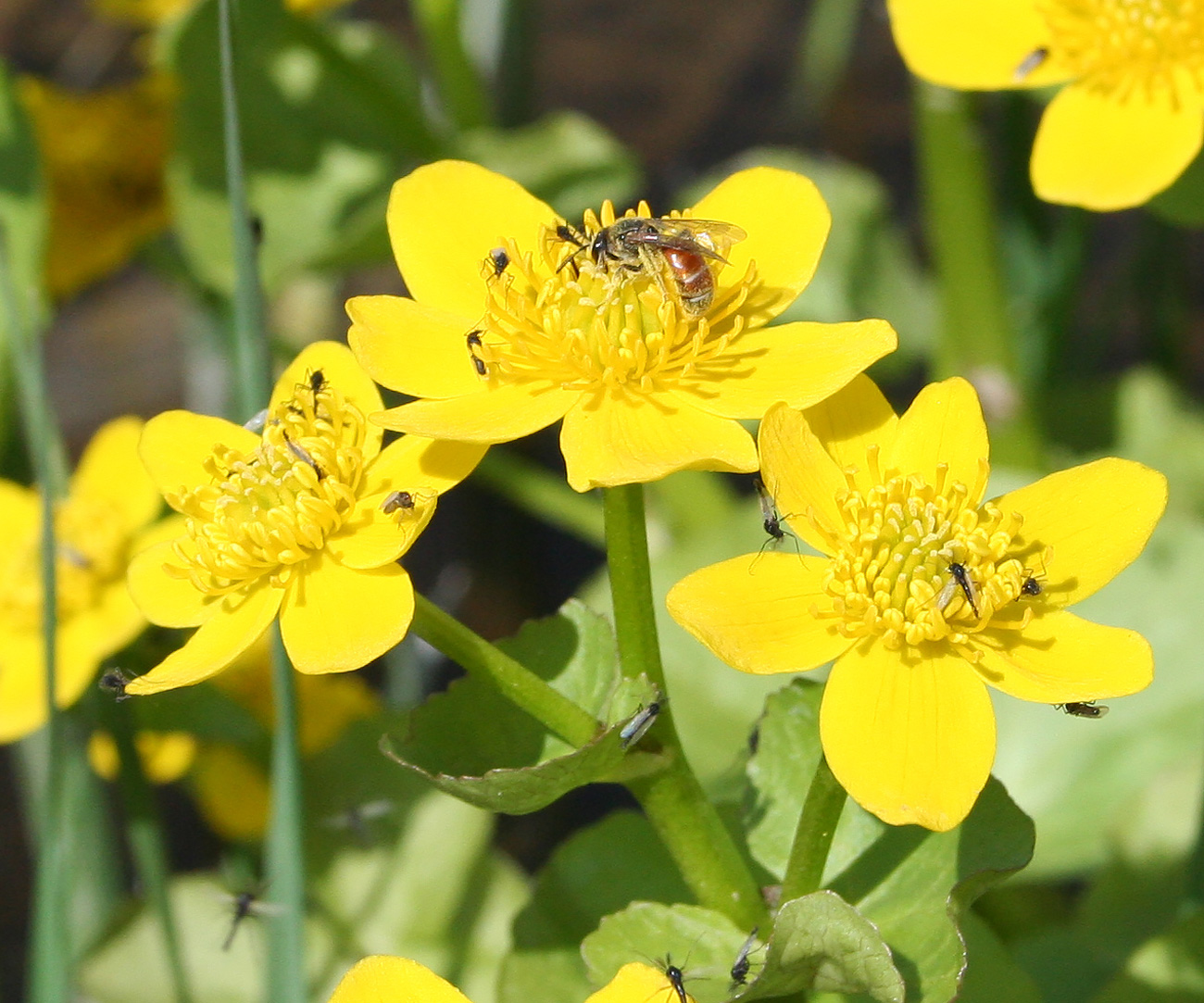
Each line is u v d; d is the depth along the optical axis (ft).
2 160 1.46
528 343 1.17
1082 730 1.43
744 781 1.25
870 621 1.13
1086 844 1.42
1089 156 1.30
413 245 1.20
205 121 1.60
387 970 1.13
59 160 1.60
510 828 1.80
